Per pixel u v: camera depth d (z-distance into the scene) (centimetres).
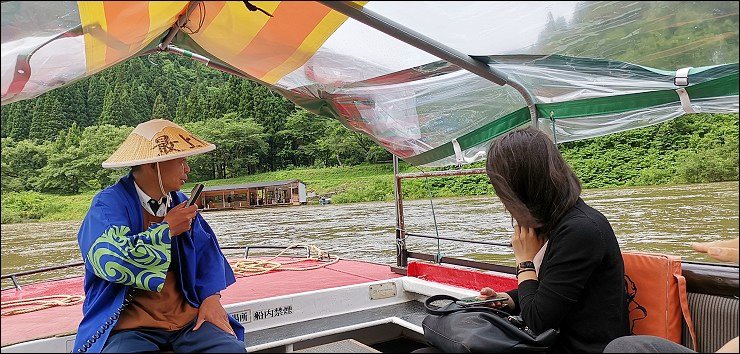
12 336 242
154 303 208
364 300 297
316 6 210
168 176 213
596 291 161
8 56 196
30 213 2717
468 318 171
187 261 215
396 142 329
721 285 185
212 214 2666
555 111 274
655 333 191
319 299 284
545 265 163
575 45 207
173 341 201
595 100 260
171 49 293
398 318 248
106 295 194
